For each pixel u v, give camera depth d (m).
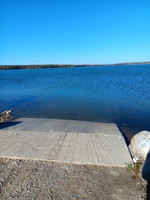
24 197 2.02
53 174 2.47
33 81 24.84
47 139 3.78
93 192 2.11
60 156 2.96
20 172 2.52
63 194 2.07
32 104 9.32
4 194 2.07
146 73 38.38
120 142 3.66
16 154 3.03
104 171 2.55
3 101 10.39
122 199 1.99
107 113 7.17
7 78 31.98
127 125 5.67
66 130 4.57
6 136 3.98
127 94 11.95
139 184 2.26
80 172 2.52
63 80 25.42
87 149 3.27
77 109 7.93
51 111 7.64
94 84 18.97
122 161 2.82
